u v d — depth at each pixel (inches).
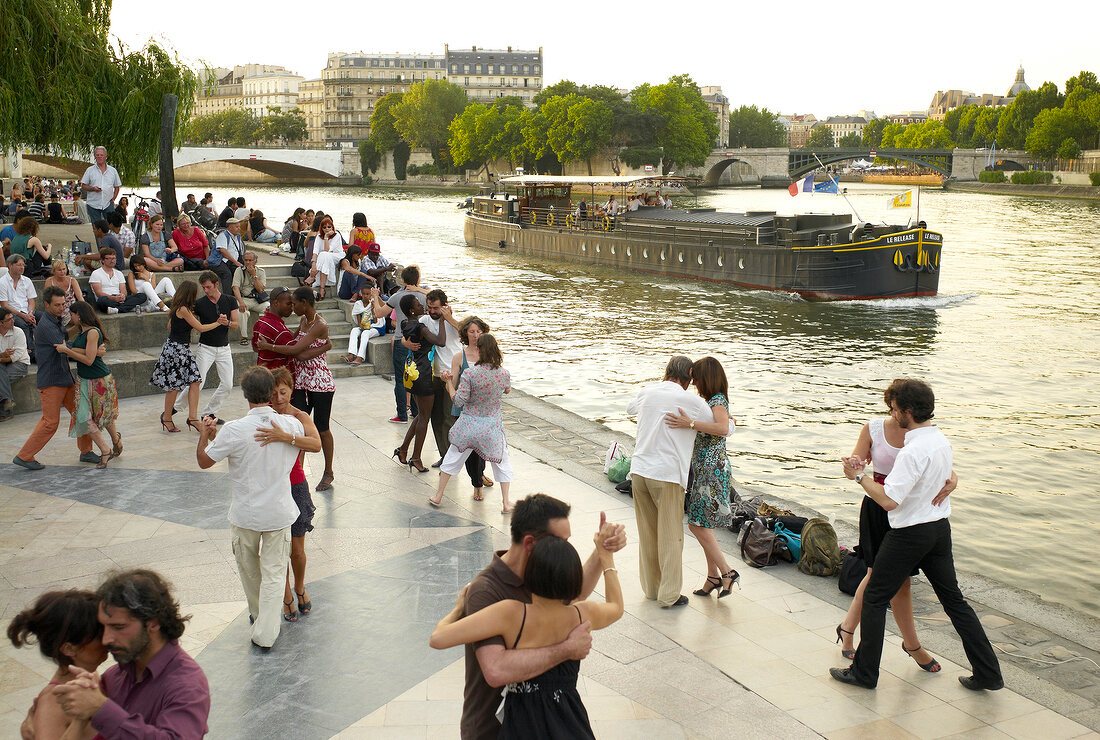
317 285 669.3
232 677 228.4
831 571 300.7
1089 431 773.9
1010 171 5841.5
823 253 1472.7
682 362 273.7
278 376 242.8
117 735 126.0
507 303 1473.9
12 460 394.9
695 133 4955.7
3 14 738.8
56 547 303.4
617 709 216.1
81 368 377.4
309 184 6053.2
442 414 390.6
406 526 332.5
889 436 232.5
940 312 1375.5
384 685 226.2
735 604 278.4
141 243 613.9
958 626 226.4
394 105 5994.1
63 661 134.6
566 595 141.6
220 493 359.3
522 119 5002.5
